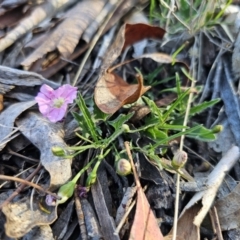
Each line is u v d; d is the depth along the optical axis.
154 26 0.12
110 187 0.10
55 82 0.12
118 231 0.09
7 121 0.10
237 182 0.10
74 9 0.12
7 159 0.10
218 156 0.11
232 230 0.10
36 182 0.10
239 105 0.11
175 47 0.12
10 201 0.09
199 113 0.11
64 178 0.09
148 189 0.10
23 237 0.09
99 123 0.10
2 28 0.12
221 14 0.12
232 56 0.11
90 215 0.09
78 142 0.10
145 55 0.12
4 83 0.11
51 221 0.09
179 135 0.10
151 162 0.10
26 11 0.12
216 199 0.10
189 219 0.09
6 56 0.12
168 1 0.12
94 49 0.12
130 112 0.10
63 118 0.10
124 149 0.10
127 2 0.13
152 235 0.09
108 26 0.12
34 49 0.12
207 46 0.12
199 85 0.12
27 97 0.11
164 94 0.12
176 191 0.09
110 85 0.11
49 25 0.12
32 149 0.10
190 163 0.11
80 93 0.11
